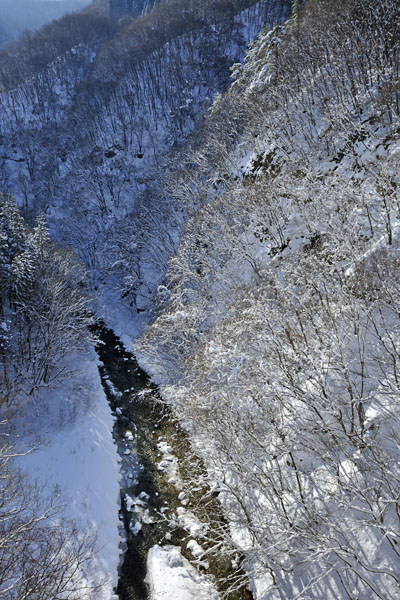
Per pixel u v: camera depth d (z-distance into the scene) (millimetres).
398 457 13398
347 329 15102
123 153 72438
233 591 15719
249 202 28828
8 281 30438
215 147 41281
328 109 31234
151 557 17562
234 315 21656
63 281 34500
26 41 149750
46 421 25422
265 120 36562
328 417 15367
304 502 13633
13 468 19672
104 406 28359
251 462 15859
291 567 14188
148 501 20656
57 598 12672
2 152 81938
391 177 20797
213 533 18234
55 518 17734
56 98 104062
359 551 12773
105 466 22344
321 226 21656
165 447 24297
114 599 15562
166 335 28234
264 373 15461
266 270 24094
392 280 14625
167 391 25984
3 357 27609
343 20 39656
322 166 30234
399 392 13281
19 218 35875
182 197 40812
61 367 31375
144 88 88062
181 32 101625
